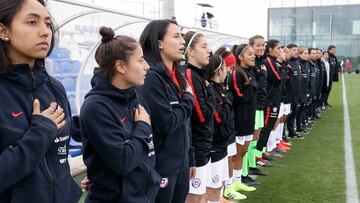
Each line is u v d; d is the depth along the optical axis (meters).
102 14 5.27
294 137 8.32
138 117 2.18
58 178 1.69
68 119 1.81
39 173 1.61
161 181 2.41
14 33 1.56
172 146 2.60
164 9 9.80
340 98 16.00
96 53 2.19
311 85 9.15
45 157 1.65
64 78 5.91
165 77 2.58
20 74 1.59
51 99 1.72
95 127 2.00
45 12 1.63
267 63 5.97
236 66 4.67
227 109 3.76
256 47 5.40
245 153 4.90
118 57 2.08
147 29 2.69
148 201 2.19
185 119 2.62
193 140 3.22
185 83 2.74
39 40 1.59
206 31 8.14
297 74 7.55
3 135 1.52
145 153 2.13
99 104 2.03
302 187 5.02
